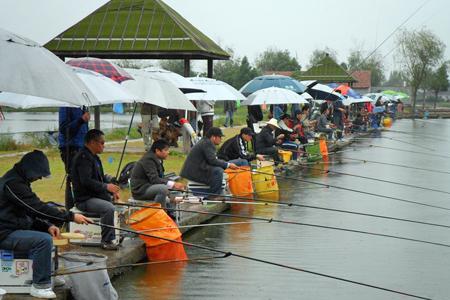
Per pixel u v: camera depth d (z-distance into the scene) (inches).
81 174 406.9
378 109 2030.0
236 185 657.6
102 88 415.8
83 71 432.1
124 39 922.1
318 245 507.2
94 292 334.0
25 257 318.7
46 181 667.4
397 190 820.0
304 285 400.2
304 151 1018.7
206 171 601.0
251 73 3031.5
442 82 3865.7
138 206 438.6
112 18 946.7
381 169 1049.5
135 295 370.0
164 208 443.5
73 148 489.7
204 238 523.5
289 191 781.3
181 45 909.8
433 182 905.5
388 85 4266.7
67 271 332.8
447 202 732.7
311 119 1419.8
